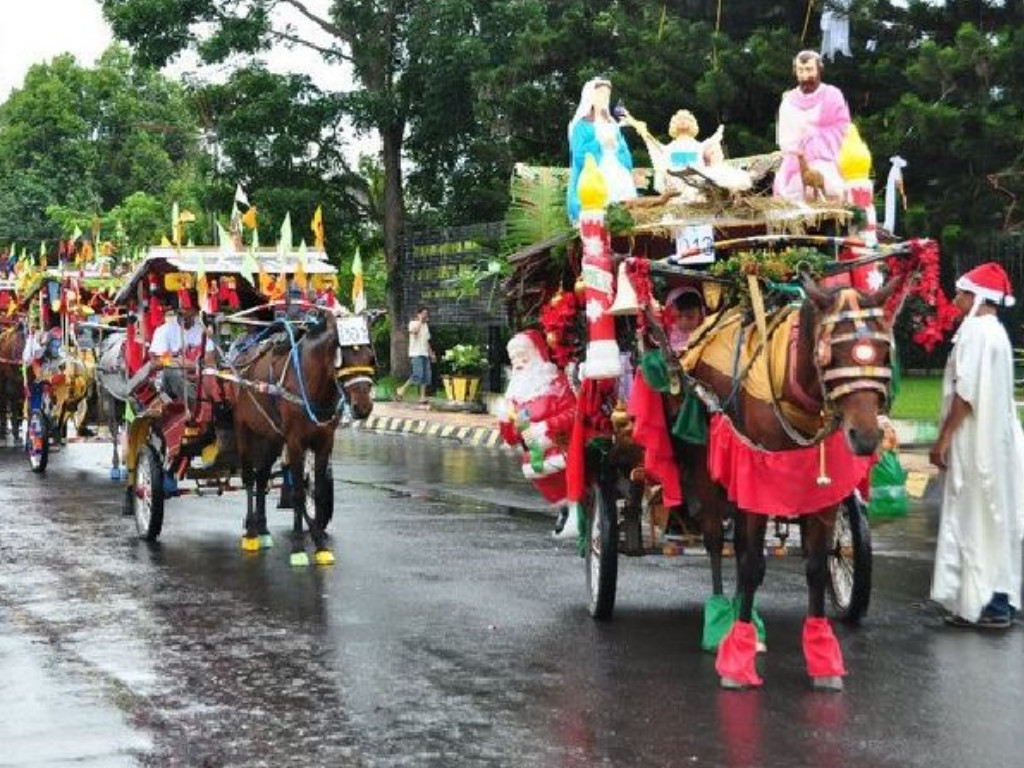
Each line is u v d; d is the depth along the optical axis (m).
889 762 6.68
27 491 17.89
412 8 33.16
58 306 19.62
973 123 21.64
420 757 6.86
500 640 9.29
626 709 7.64
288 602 10.64
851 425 6.88
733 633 8.09
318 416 12.16
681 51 24.78
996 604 9.55
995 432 9.45
